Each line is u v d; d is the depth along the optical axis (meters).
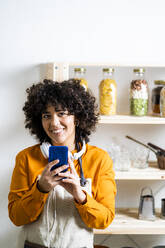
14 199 1.38
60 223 1.34
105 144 2.28
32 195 1.26
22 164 1.41
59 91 1.34
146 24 2.21
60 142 1.36
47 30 2.20
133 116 2.06
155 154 2.12
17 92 2.22
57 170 1.21
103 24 2.20
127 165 2.04
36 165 1.40
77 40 2.21
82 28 2.20
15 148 2.25
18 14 2.19
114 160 2.06
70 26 2.20
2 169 2.26
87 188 1.35
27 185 1.38
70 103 1.33
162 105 2.04
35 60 2.21
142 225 2.01
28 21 2.19
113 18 2.20
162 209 2.10
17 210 1.32
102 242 2.31
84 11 2.20
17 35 2.20
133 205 2.31
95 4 2.19
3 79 2.21
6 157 2.25
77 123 1.44
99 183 1.39
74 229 1.35
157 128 2.28
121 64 2.02
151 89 2.25
